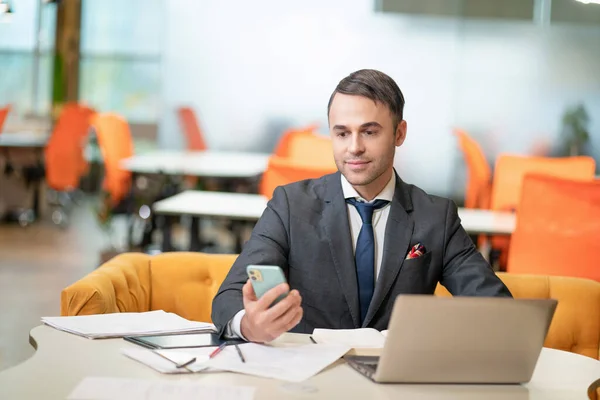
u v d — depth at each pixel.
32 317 5.87
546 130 10.38
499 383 1.95
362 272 2.52
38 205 10.82
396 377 1.87
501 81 10.49
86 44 13.87
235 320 2.16
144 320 2.34
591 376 2.06
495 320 1.85
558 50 10.29
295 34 11.36
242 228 7.67
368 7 11.12
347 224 2.54
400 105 2.44
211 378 1.86
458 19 10.71
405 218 2.55
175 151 11.62
